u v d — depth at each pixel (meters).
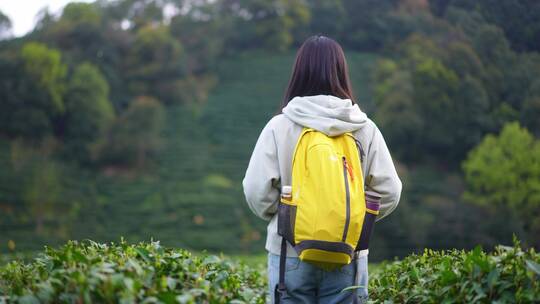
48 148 35.00
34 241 24.47
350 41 48.06
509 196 13.66
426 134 24.77
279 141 2.28
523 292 2.07
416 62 24.11
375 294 2.82
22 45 38.47
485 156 14.97
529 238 12.31
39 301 2.03
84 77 36.78
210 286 2.29
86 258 2.18
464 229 17.78
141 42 43.50
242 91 47.44
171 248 2.69
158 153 37.06
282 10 53.75
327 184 2.10
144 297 2.05
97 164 35.47
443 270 2.29
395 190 2.32
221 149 38.53
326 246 2.06
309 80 2.37
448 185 23.80
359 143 2.30
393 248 19.64
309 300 2.25
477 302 2.14
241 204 30.89
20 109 34.75
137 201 31.66
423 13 23.44
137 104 36.97
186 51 49.34
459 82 14.40
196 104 44.53
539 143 12.27
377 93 33.91
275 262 2.27
